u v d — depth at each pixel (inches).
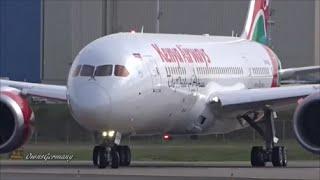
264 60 6092.5
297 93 4859.7
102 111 4414.4
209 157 6481.3
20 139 4584.2
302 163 5905.5
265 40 6574.8
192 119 5132.9
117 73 4510.3
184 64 5029.5
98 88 4453.7
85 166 4909.0
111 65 4527.6
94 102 4407.0
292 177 4042.8
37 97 5201.8
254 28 6437.0
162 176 3959.2
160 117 4827.8
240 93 5039.4
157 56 4813.0
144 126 4749.0
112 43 4687.5
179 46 5157.5
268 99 4918.8
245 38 6318.9
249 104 5007.4
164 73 4803.2
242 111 5113.2
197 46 5374.0
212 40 5664.4
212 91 5275.6
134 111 4581.7
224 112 5147.6
